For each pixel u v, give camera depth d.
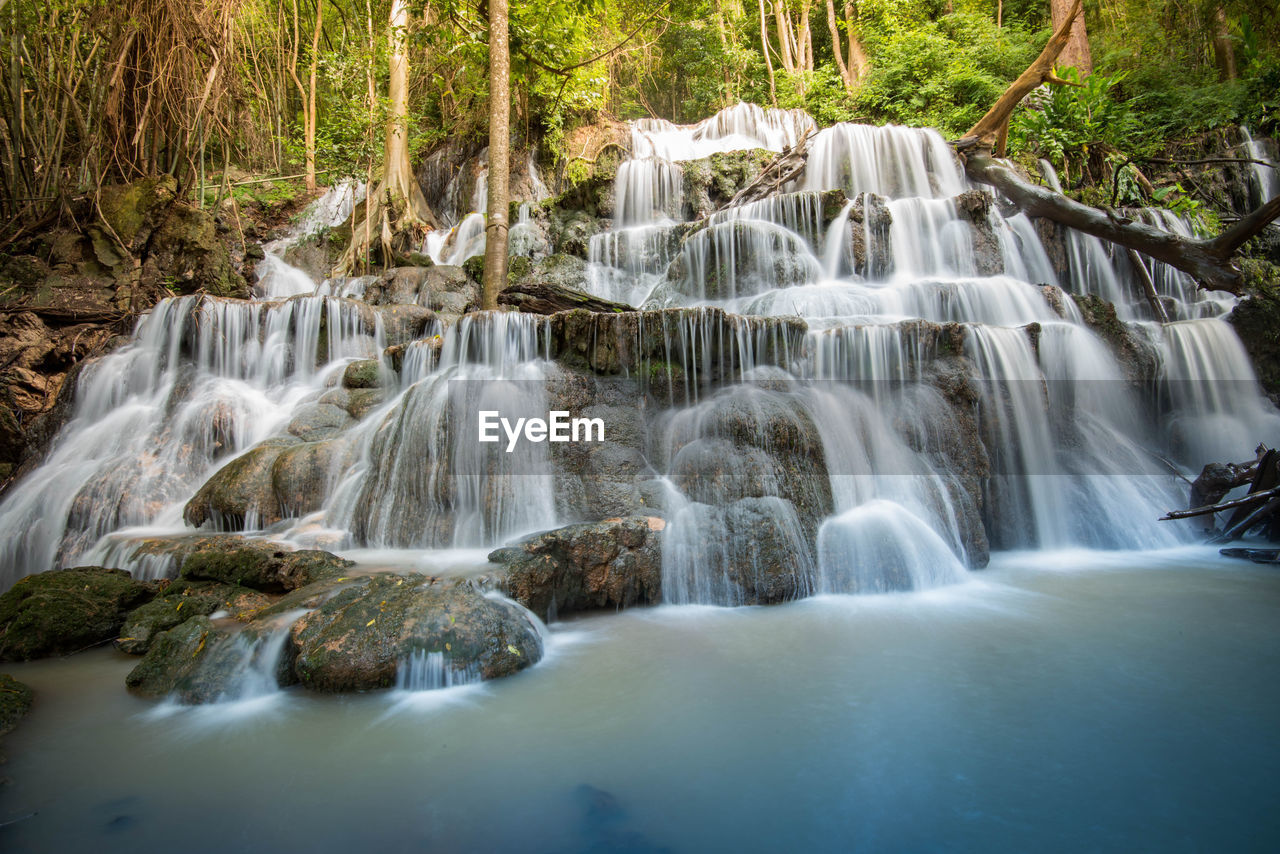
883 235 9.88
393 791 2.63
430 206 18.97
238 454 7.52
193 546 5.41
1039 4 20.47
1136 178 12.64
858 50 22.23
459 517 5.87
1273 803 2.41
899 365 6.55
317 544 5.65
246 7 14.33
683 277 10.17
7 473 7.91
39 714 3.43
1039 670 3.65
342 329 9.10
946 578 5.42
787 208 10.32
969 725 3.05
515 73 12.42
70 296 10.37
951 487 6.09
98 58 11.57
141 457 7.14
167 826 2.42
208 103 12.55
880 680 3.58
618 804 2.51
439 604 3.89
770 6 24.77
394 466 6.16
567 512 5.73
